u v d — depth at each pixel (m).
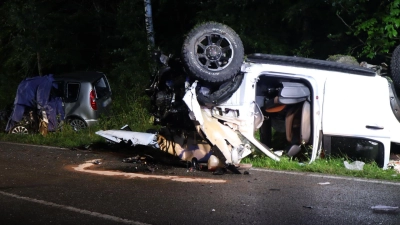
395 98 9.16
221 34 8.47
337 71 8.98
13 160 10.05
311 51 14.72
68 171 8.76
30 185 7.70
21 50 20.22
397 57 9.77
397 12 13.25
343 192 7.04
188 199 6.73
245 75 8.74
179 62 8.80
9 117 15.70
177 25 19.44
